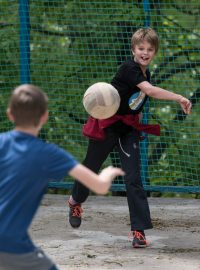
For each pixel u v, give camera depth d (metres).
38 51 23.59
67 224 17.23
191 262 13.43
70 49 23.66
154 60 24.09
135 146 14.77
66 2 23.70
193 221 17.75
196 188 21.14
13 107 8.75
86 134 15.03
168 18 24.42
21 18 22.16
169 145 23.19
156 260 13.57
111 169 8.76
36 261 8.51
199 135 23.52
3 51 23.75
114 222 17.58
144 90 14.23
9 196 8.47
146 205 14.64
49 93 23.34
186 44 23.69
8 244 8.35
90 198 21.22
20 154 8.60
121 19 22.89
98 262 13.43
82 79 23.25
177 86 24.00
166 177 22.81
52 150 8.66
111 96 14.05
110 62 23.19
